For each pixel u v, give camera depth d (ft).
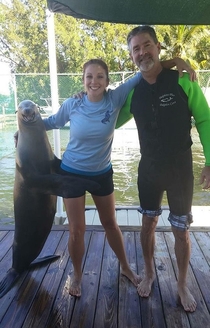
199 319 6.83
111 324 6.74
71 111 7.03
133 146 34.45
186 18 7.67
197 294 7.66
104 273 8.63
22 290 7.95
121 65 63.82
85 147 6.93
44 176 7.02
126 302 7.43
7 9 62.54
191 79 6.33
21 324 6.79
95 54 62.18
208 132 6.49
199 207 14.40
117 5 7.38
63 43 61.57
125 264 8.30
